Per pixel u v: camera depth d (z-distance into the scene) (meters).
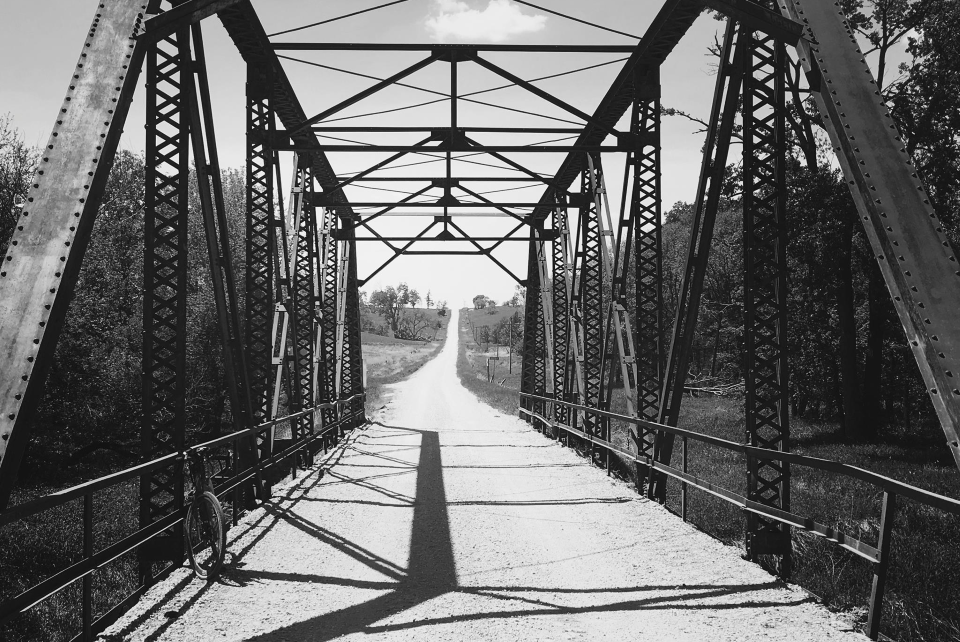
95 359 18.58
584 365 16.27
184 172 6.83
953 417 3.94
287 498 9.80
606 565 6.28
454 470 12.91
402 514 8.86
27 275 4.42
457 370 84.81
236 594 5.45
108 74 5.20
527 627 4.65
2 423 4.02
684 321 8.57
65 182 4.74
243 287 27.56
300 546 7.11
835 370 26.19
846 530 8.48
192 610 5.04
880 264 4.53
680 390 8.99
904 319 4.31
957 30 18.27
